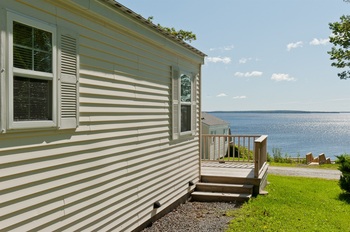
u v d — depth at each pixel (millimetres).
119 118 4531
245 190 7512
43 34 3064
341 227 5480
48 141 3160
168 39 6020
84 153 3744
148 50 5465
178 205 6812
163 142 6059
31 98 2916
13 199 2750
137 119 5062
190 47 6980
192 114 7652
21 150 2832
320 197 7820
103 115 4145
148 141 5438
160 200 5891
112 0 3924
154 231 5207
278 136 68750
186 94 7398
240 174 8281
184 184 7152
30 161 2936
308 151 41125
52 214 3211
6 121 2615
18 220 2797
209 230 5293
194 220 5852
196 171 7996
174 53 6602
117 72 4496
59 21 3289
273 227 5379
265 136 9570
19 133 2799
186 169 7301
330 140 59688
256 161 7742
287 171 13312
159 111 5902
